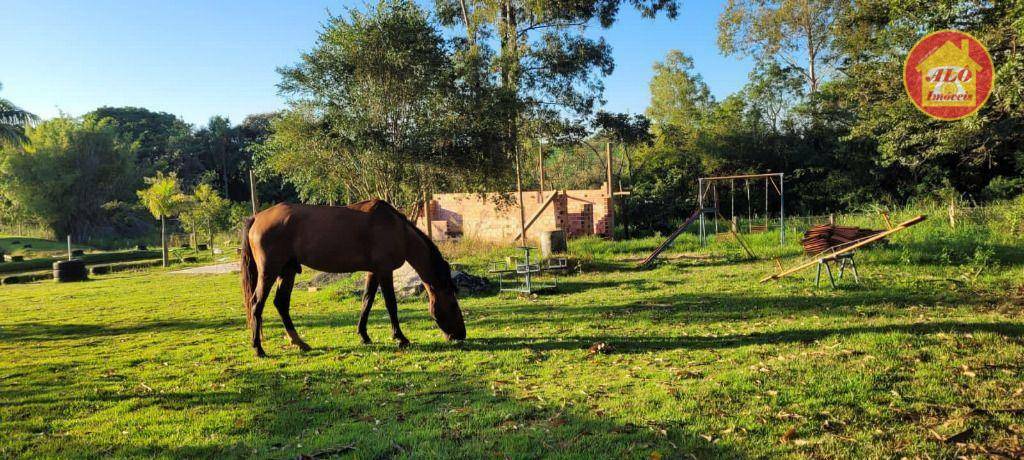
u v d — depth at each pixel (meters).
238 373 6.04
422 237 7.27
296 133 15.39
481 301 11.09
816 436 3.64
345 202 19.94
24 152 50.56
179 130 68.88
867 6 17.78
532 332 7.67
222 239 38.16
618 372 5.43
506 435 3.91
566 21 24.41
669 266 14.93
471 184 17.25
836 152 31.77
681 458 3.42
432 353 6.61
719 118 35.19
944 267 11.55
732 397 4.41
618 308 9.36
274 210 7.04
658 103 42.03
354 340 7.56
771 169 33.84
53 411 4.89
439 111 16.20
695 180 32.66
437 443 3.82
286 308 7.22
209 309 11.88
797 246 16.42
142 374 6.16
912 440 3.52
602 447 3.63
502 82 21.52
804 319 7.53
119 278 21.95
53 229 52.91
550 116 24.27
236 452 3.84
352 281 13.63
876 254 13.02
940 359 5.07
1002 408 3.90
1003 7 10.20
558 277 14.30
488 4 23.97
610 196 23.11
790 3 33.50
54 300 15.12
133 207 55.66
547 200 22.48
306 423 4.41
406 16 15.41
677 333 7.10
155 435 4.21
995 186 25.98
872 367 4.93
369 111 15.45
